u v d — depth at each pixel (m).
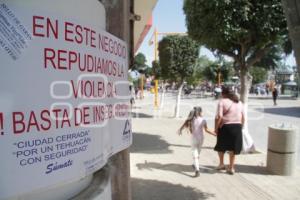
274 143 6.12
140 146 8.82
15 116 1.21
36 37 1.27
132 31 3.27
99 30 1.61
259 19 6.48
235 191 5.20
